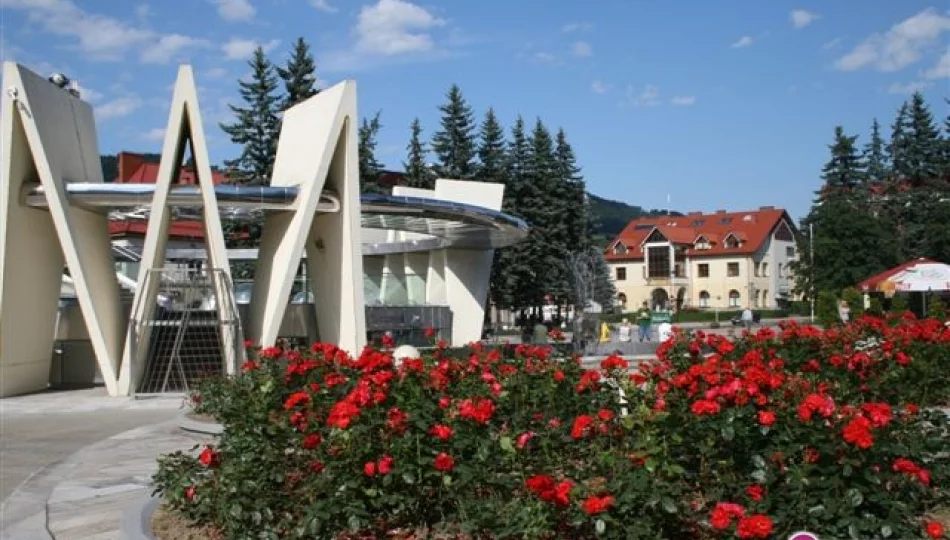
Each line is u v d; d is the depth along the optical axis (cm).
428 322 3158
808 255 5853
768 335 1172
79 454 1233
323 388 827
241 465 599
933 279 3044
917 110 6250
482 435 594
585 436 652
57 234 2228
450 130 5150
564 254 5303
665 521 505
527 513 487
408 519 587
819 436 511
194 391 1639
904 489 528
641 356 2886
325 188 2334
